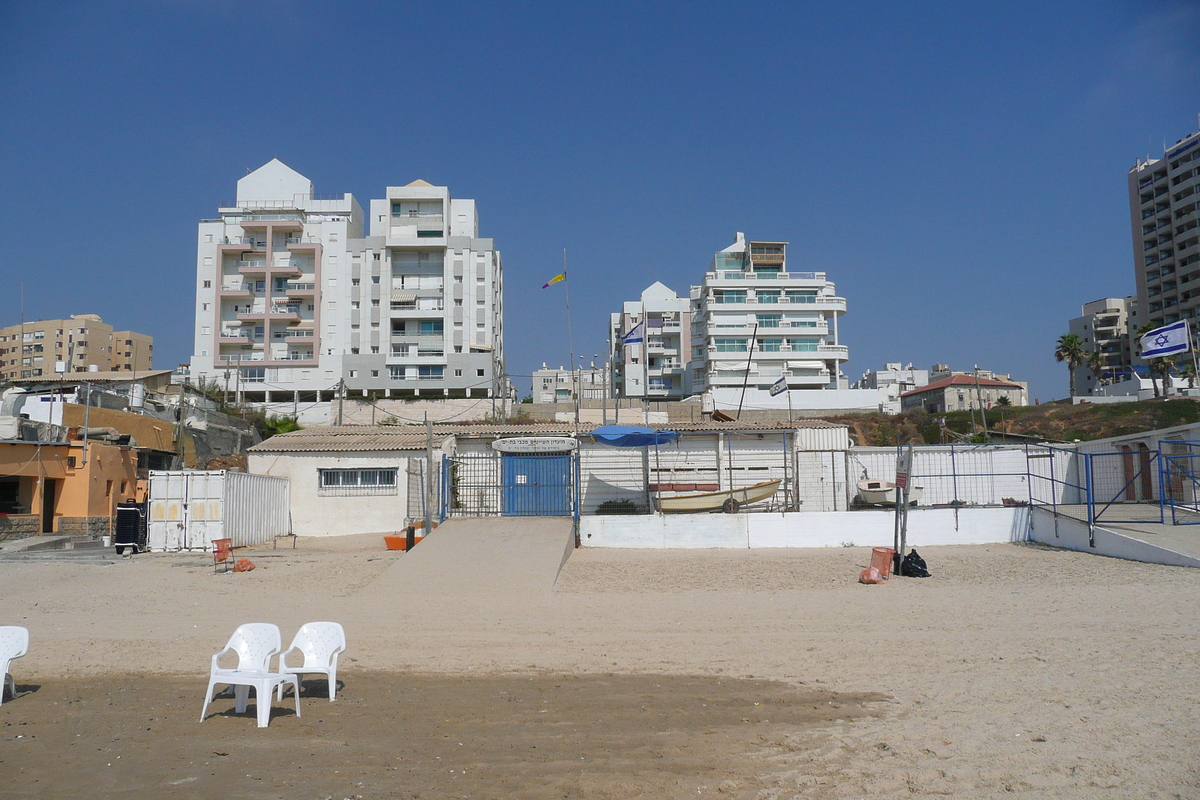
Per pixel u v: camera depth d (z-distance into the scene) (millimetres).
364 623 13969
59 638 12703
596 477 30875
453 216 89250
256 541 26859
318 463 30188
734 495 28297
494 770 6984
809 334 90250
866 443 70312
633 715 8570
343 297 83562
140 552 24328
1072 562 20547
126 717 8680
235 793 6488
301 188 87062
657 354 96875
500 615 14719
